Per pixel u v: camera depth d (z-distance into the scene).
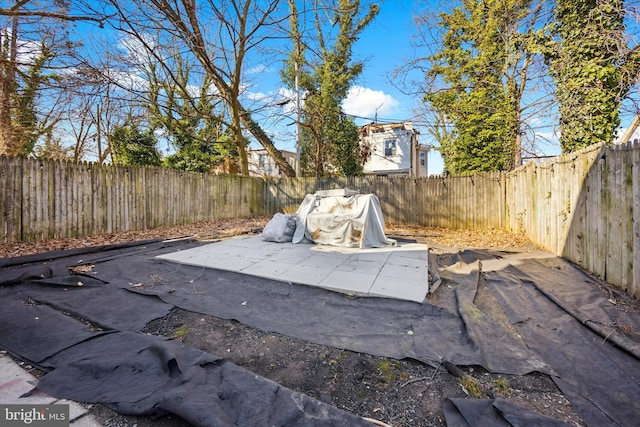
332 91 12.53
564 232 4.49
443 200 8.84
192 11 6.98
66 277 3.39
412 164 18.38
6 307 2.62
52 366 1.76
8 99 8.14
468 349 2.00
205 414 1.28
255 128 11.66
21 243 5.09
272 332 2.28
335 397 1.58
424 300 2.73
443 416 1.43
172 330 2.32
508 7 7.65
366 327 2.35
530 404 1.50
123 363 1.73
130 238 6.17
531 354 1.94
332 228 5.37
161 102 8.28
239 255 4.51
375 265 3.95
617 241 3.15
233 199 10.44
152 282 3.37
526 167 6.31
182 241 5.89
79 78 6.67
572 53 5.13
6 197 5.00
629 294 2.94
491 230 7.83
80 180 6.07
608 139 4.86
